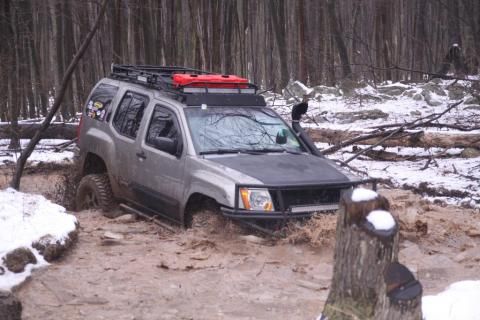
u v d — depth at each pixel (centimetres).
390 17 3759
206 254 695
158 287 605
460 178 1196
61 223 717
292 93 2495
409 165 1351
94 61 3116
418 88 2409
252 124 860
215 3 2423
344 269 432
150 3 2294
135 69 1005
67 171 1228
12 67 1368
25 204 746
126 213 955
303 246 716
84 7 2188
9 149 1492
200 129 824
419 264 685
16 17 1908
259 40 4347
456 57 2236
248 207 716
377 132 1473
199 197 788
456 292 550
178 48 2383
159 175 838
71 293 581
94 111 1013
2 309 489
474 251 727
